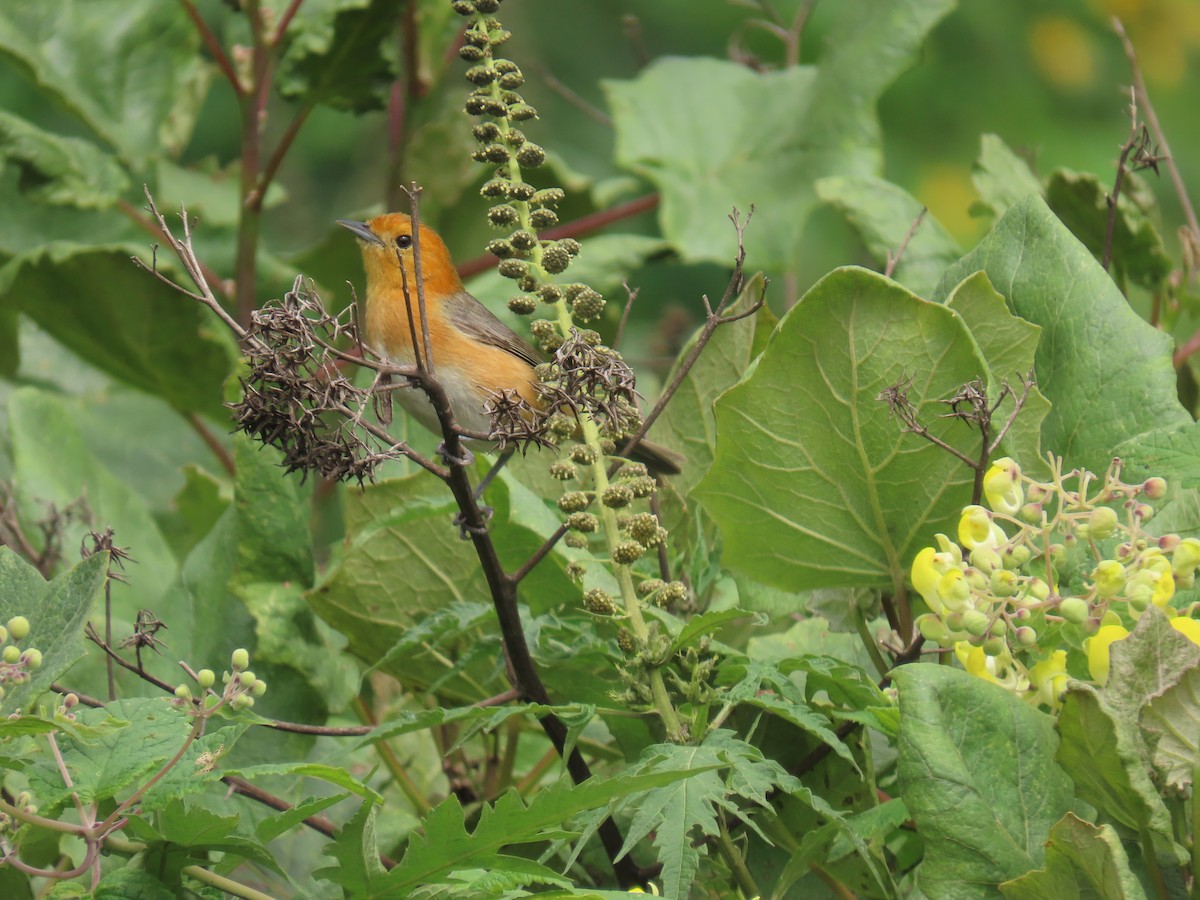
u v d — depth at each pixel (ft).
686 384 19.11
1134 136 19.02
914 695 12.15
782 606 16.93
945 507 15.35
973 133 50.78
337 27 27.71
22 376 32.96
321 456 12.26
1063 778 12.12
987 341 15.80
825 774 15.02
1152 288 22.48
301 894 15.53
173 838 12.66
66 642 12.91
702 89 31.48
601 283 28.84
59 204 28.76
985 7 51.96
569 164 54.49
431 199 31.37
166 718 12.82
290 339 12.21
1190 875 11.79
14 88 47.29
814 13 50.26
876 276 14.52
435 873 12.14
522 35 55.42
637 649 13.89
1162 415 15.90
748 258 28.89
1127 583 12.92
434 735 19.45
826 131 29.32
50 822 12.17
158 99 31.19
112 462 31.81
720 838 13.82
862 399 15.05
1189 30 52.16
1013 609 13.25
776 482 15.53
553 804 11.52
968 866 11.74
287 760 17.85
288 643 18.21
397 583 18.04
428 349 12.61
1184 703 11.46
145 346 27.84
